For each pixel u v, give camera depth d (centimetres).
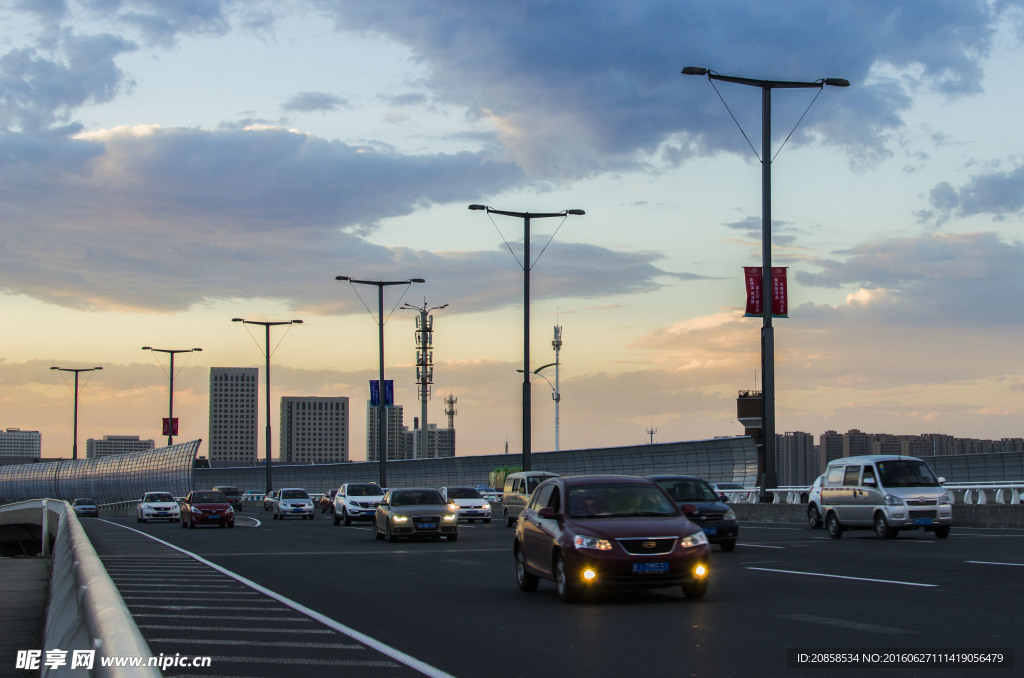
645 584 1327
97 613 589
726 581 1593
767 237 3569
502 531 3616
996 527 3052
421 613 1302
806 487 3809
